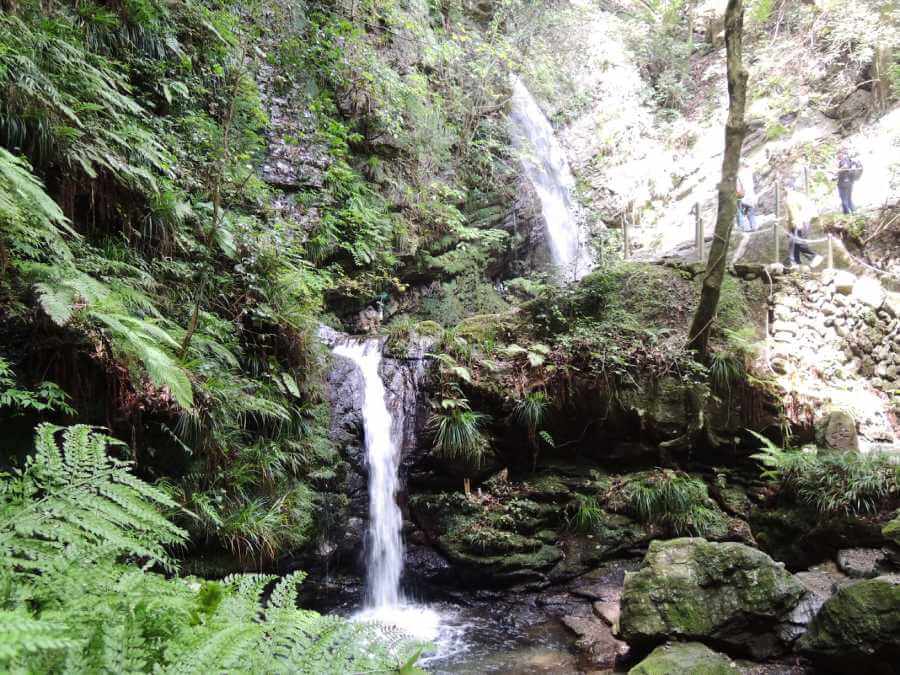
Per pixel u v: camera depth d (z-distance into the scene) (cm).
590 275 1009
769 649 582
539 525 839
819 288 1032
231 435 648
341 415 801
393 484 836
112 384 530
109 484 244
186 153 763
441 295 1303
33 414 490
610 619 697
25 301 489
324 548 729
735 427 884
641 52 2112
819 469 771
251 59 963
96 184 611
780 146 1633
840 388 956
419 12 1384
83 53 598
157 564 561
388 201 1196
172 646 179
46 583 193
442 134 1350
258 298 739
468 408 856
